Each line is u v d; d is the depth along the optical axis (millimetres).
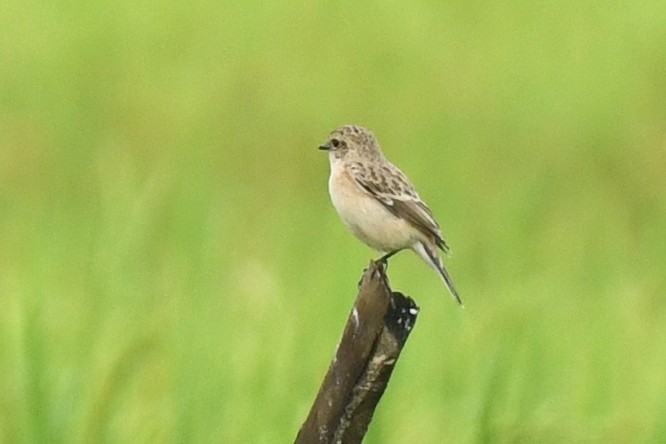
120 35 27000
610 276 17188
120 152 21422
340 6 27938
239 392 12414
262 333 13312
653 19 28297
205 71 25984
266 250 18969
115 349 12297
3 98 24547
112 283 13680
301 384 12594
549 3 28641
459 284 16125
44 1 27531
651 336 15312
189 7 27766
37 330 12094
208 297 13703
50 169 22281
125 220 14641
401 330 8805
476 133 24594
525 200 19406
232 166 23781
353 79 26250
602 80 26422
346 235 16750
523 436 11883
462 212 18844
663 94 26281
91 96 24953
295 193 22938
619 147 24703
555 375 13477
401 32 27422
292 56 26781
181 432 11992
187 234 14984
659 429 12656
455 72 26469
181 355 12469
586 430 12523
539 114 25312
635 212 22062
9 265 16859
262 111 25047
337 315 13695
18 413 11820
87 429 11742
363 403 8914
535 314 14250
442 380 13008
